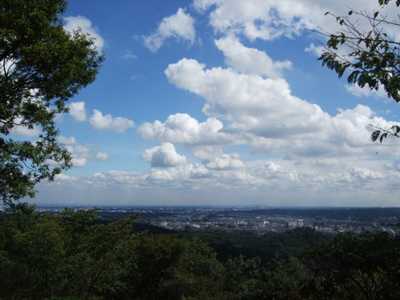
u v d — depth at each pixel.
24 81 9.26
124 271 12.98
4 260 11.44
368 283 5.42
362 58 3.71
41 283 10.16
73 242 11.36
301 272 13.73
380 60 3.58
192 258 19.31
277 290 10.30
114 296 14.73
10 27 7.98
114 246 11.73
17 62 8.94
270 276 18.86
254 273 22.23
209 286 17.09
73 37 9.71
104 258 11.23
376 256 4.66
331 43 3.90
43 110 10.00
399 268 4.56
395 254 4.58
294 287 9.27
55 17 9.35
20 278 10.59
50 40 8.69
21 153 8.60
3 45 8.23
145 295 15.39
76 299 9.03
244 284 12.59
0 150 8.45
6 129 9.26
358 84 3.76
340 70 3.87
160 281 15.72
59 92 9.96
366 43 3.72
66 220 12.50
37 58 8.40
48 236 10.26
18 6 7.93
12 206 9.47
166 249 15.25
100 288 11.80
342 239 5.20
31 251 10.45
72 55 9.22
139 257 15.00
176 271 15.80
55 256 10.15
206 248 21.92
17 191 8.85
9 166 8.76
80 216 12.47
